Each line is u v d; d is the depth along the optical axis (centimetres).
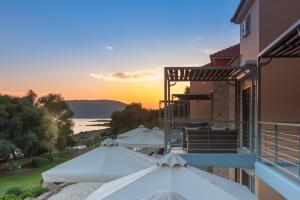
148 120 5925
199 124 2102
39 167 3584
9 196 1747
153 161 1038
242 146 1548
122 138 2192
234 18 1723
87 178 971
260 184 1244
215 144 1338
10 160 3678
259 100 1172
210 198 565
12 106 3844
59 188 2166
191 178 624
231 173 1958
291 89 1277
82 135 5512
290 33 829
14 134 3778
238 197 588
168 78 1567
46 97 5088
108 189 639
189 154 1315
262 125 1270
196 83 2886
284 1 1313
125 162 1039
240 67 1322
